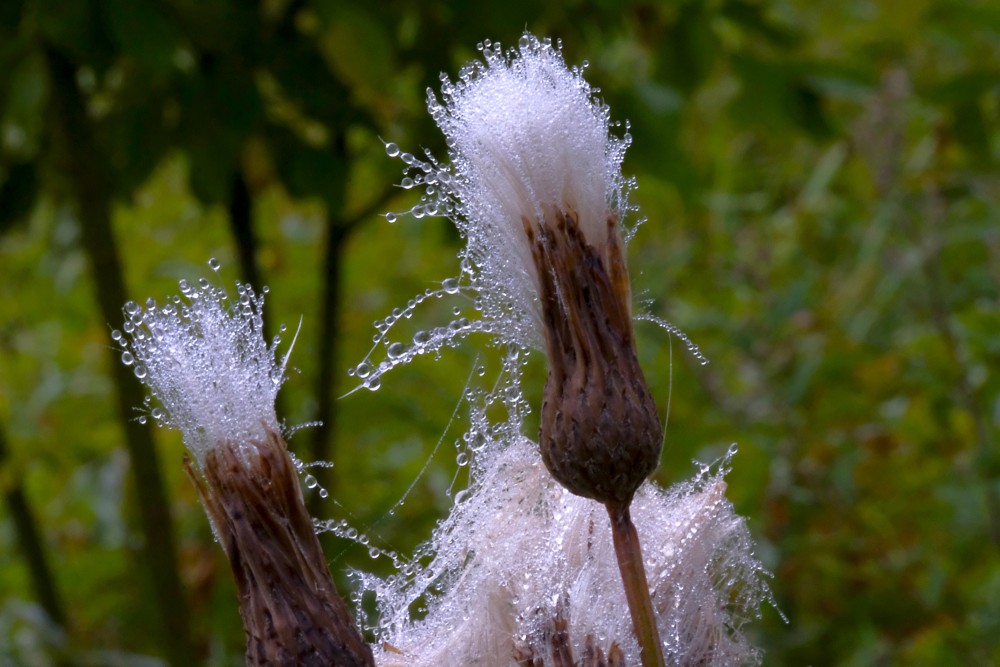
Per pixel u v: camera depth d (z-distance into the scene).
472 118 2.21
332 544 5.69
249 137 5.09
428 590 3.41
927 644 5.57
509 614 2.43
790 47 5.95
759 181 8.76
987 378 6.35
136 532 7.16
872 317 7.44
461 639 2.49
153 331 2.23
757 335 6.43
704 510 2.61
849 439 6.30
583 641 2.32
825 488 6.20
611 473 2.16
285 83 5.23
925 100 6.23
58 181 6.20
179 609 5.74
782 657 5.55
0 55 5.02
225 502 2.16
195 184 5.14
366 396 6.41
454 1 4.88
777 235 8.15
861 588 6.04
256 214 8.04
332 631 2.15
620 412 2.15
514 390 2.84
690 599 2.50
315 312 7.61
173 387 2.19
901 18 6.44
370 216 6.11
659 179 5.51
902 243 7.29
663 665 2.17
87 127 5.34
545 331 2.22
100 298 5.51
